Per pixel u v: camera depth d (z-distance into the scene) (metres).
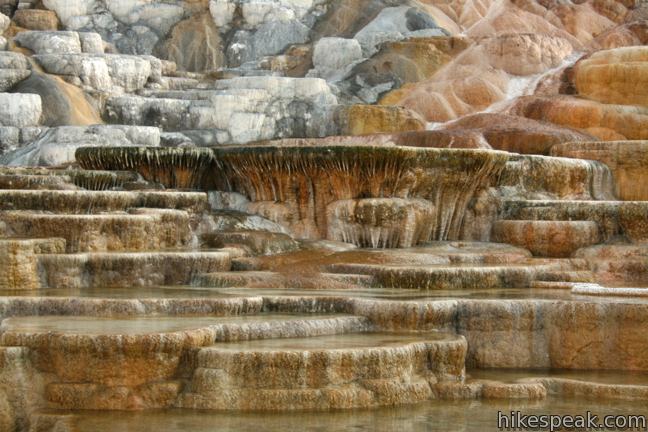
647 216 21.42
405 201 21.50
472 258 20.23
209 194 22.52
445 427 13.05
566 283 19.09
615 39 33.44
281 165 21.84
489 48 31.92
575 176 23.95
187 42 34.28
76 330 14.12
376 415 13.50
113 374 13.60
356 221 21.41
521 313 16.56
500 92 30.94
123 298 16.12
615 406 14.48
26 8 33.56
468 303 16.53
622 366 16.42
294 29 34.88
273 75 33.00
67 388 13.52
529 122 27.75
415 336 15.63
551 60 31.88
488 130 26.55
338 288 18.45
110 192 20.28
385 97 31.09
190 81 31.86
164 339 13.74
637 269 20.36
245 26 34.97
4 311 15.67
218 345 14.34
